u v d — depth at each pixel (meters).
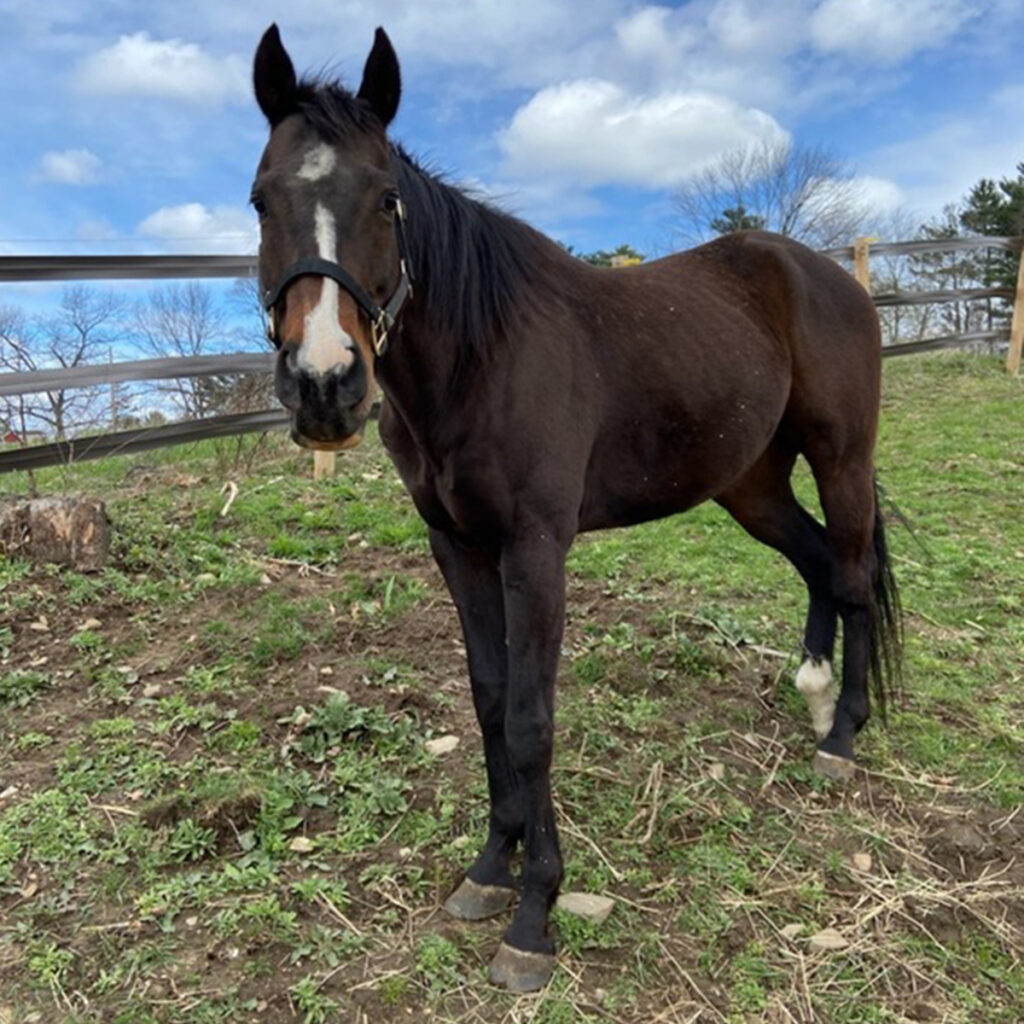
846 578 2.79
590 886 2.11
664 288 2.49
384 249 1.67
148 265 4.62
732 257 2.80
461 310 1.84
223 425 4.95
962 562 4.21
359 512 4.61
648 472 2.33
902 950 1.93
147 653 3.21
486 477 1.87
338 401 1.52
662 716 2.87
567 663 3.20
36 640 3.24
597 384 2.13
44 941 1.93
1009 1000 1.81
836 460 2.78
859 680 2.75
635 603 3.73
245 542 4.21
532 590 1.87
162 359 4.68
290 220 1.60
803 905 2.06
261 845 2.24
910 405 7.46
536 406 1.91
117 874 2.13
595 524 2.34
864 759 2.69
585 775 2.55
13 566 3.66
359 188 1.63
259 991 1.79
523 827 2.05
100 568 3.73
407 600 3.66
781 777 2.59
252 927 1.95
